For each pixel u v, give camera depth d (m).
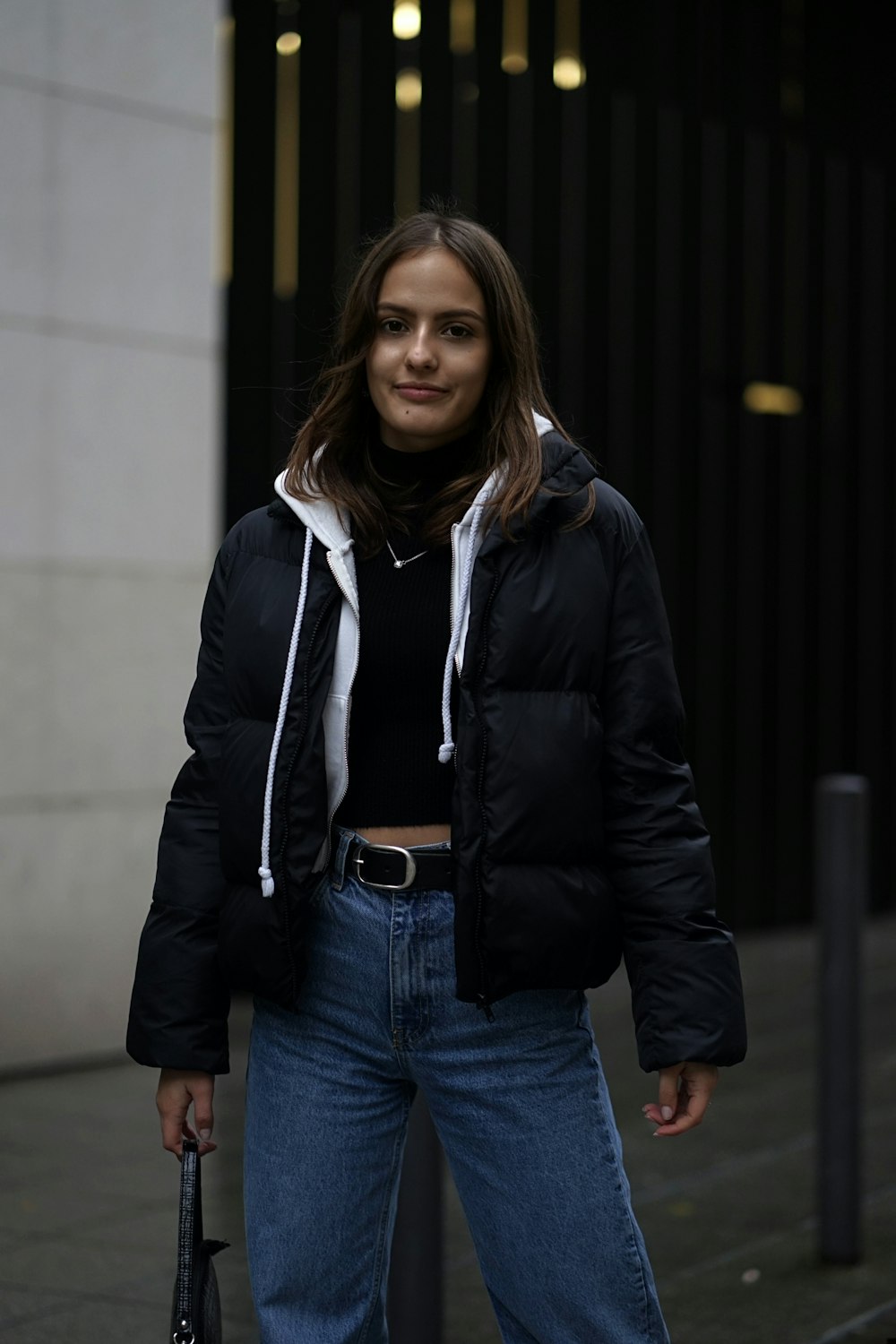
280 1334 2.59
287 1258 2.59
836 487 10.56
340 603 2.54
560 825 2.41
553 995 2.51
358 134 8.17
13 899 6.65
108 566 6.92
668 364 9.60
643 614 2.51
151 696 7.05
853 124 10.56
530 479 2.45
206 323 7.23
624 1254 2.52
